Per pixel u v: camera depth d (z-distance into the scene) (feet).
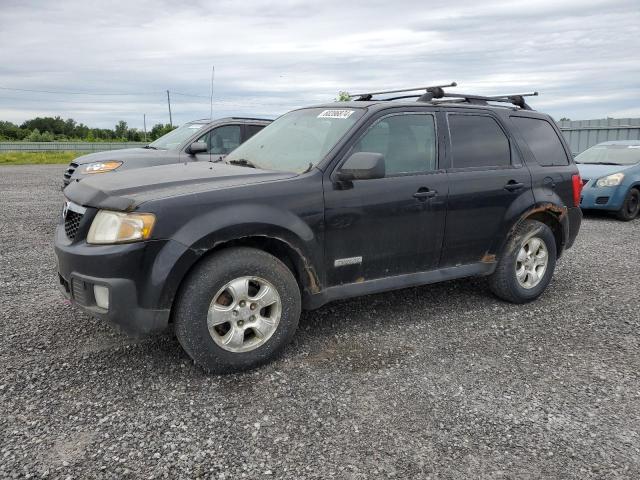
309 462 8.63
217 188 11.52
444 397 10.80
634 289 18.72
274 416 9.96
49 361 11.99
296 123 15.26
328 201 12.55
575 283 19.39
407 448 9.06
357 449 9.00
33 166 88.89
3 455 8.61
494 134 16.08
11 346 12.73
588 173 35.96
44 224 29.07
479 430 9.64
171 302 10.82
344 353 12.82
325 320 14.98
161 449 8.88
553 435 9.54
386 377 11.61
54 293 16.80
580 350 13.34
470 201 14.94
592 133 65.67
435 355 12.83
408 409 10.30
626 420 10.10
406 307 16.25
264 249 12.52
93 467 8.38
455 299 17.15
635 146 38.27
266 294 11.71
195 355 11.12
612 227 32.83
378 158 12.11
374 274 13.78
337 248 12.90
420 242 14.26
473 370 12.06
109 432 9.33
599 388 11.34
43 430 9.34
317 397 10.69
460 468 8.57
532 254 16.72
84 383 11.05
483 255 15.79
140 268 10.57
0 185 51.62
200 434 9.34
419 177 14.10
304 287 12.66
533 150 16.93
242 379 11.40
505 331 14.51
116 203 10.87
